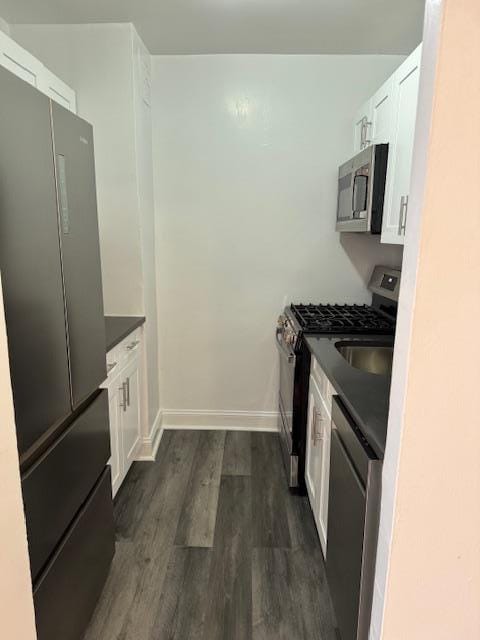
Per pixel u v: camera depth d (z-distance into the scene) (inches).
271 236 114.5
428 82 28.2
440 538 34.5
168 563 74.5
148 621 63.6
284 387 106.4
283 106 107.7
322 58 105.0
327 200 112.0
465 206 28.7
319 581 71.1
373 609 39.7
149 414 109.7
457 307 30.2
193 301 118.3
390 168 76.2
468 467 32.9
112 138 94.7
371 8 82.0
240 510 88.7
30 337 42.3
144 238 102.8
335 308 110.8
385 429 45.7
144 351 104.1
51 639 47.4
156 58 105.8
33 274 42.5
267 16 85.5
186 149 110.2
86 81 92.3
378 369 85.3
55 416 47.8
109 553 68.2
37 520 44.6
